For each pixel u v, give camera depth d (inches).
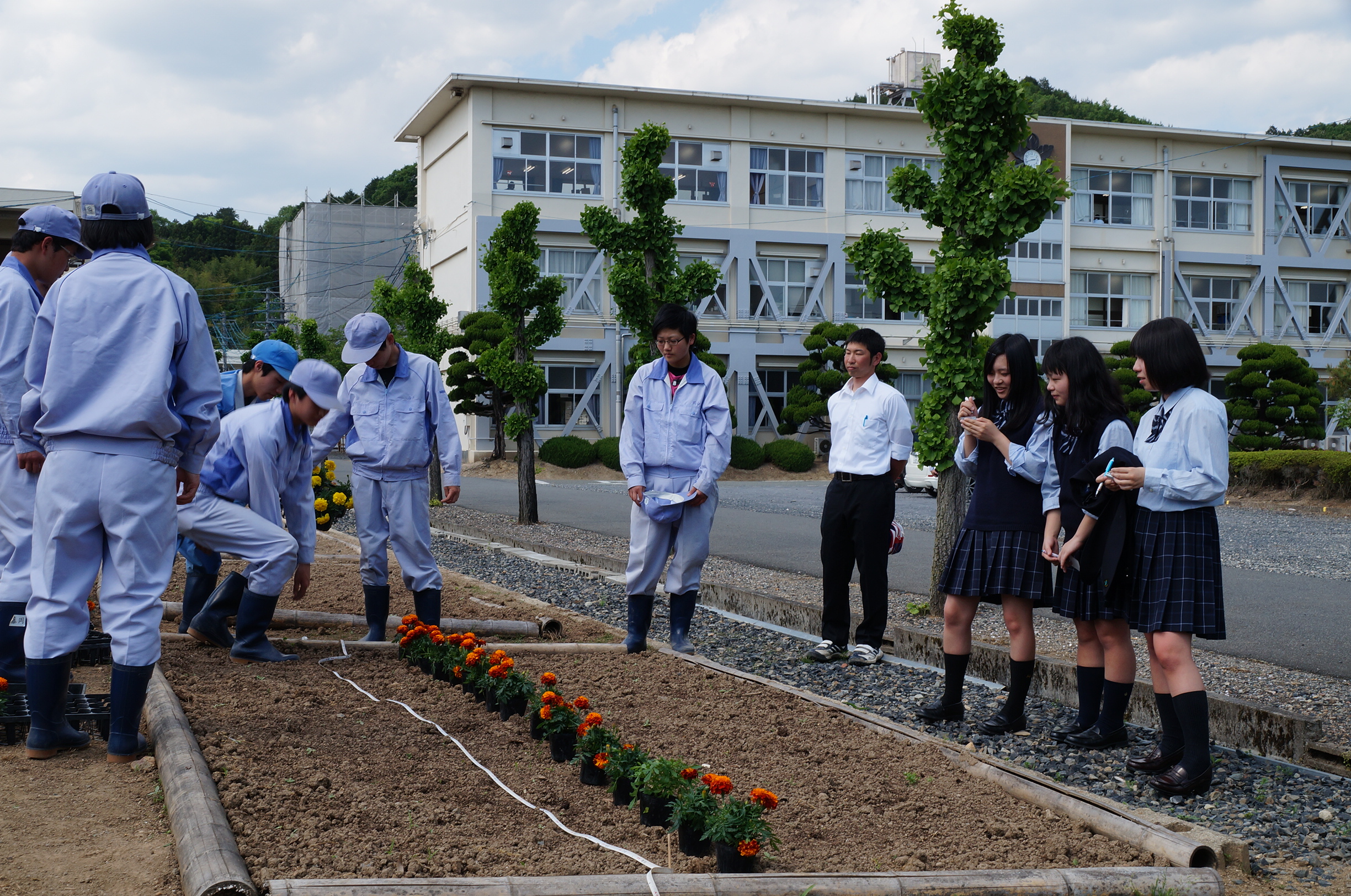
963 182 308.7
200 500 200.8
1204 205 1588.3
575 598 343.3
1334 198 1637.6
